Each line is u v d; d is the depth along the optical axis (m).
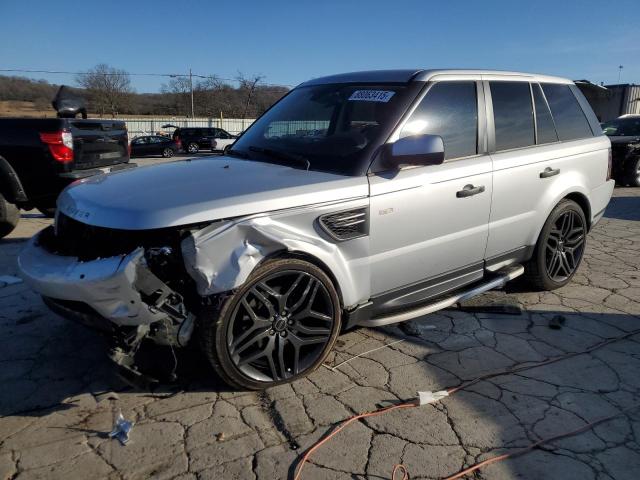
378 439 2.50
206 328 2.58
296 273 2.78
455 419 2.67
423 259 3.36
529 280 4.47
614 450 2.44
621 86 21.28
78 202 2.80
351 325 3.16
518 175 3.87
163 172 3.17
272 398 2.83
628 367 3.22
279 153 3.41
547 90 4.41
